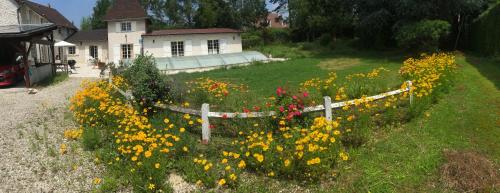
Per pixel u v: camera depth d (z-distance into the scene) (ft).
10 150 23.17
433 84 30.73
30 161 21.35
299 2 134.00
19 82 61.26
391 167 19.33
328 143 19.10
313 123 21.58
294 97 23.31
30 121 30.73
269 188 17.97
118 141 20.15
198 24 173.99
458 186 17.35
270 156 18.66
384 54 80.64
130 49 114.93
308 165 18.04
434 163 19.31
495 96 32.42
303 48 112.57
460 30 76.13
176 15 184.03
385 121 25.14
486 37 62.90
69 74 79.61
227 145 21.88
